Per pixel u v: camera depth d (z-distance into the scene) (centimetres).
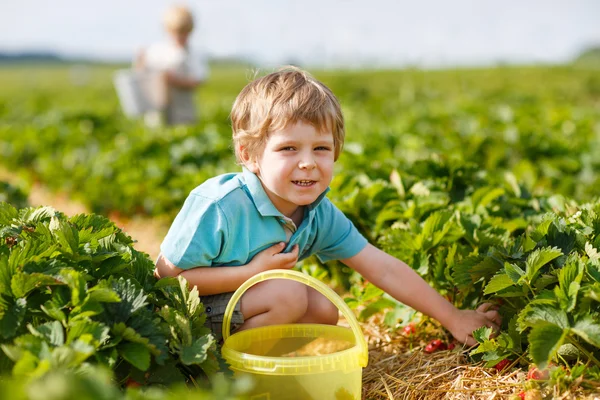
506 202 379
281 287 254
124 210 655
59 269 207
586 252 248
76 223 255
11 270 207
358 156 534
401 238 305
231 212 249
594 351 235
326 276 400
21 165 936
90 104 1795
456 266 267
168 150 732
